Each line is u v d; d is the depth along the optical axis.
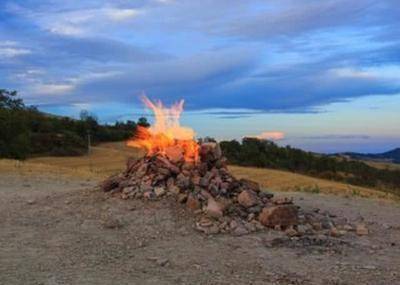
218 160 11.84
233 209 10.56
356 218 12.05
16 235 9.87
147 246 9.12
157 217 10.33
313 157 51.47
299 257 8.71
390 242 9.93
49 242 9.40
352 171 48.97
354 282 7.60
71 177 21.05
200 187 11.17
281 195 15.73
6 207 12.26
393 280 7.71
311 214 11.44
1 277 7.55
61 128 63.81
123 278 7.59
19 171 22.09
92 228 10.06
